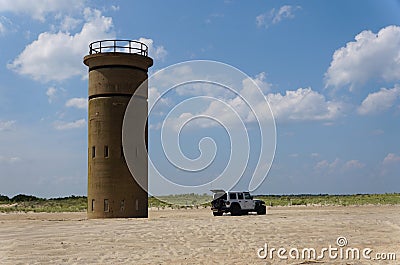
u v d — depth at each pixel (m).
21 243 18.78
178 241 19.34
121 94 31.67
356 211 39.19
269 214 35.53
